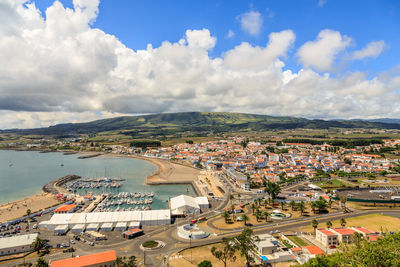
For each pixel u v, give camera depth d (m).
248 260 127.88
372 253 92.50
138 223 175.50
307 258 126.88
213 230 169.88
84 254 136.88
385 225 171.00
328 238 143.12
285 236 157.62
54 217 181.38
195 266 124.19
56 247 145.25
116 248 144.12
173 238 157.88
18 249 138.25
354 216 192.88
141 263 126.88
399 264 85.19
